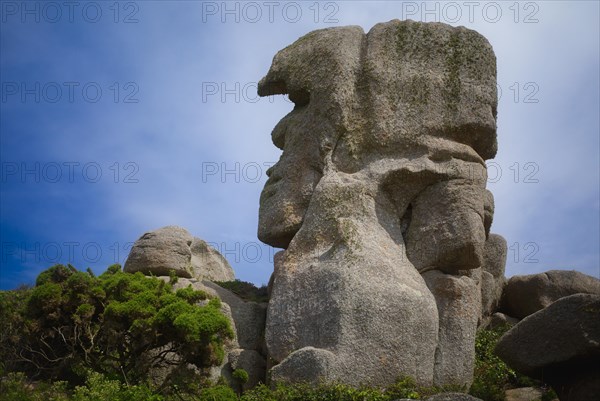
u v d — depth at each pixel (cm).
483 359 1928
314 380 1655
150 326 1725
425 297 1780
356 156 1959
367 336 1709
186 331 1688
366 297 1734
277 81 2133
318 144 1997
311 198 1928
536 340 1351
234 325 1955
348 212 1866
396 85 1978
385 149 1947
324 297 1759
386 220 1892
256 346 1956
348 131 1977
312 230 1878
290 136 2077
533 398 1677
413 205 1920
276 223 2000
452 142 1936
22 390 1645
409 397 1612
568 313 1327
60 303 1803
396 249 1853
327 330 1725
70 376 1814
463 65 1988
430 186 1906
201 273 2328
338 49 2038
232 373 1862
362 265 1773
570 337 1316
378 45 2027
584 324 1309
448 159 1909
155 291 1823
